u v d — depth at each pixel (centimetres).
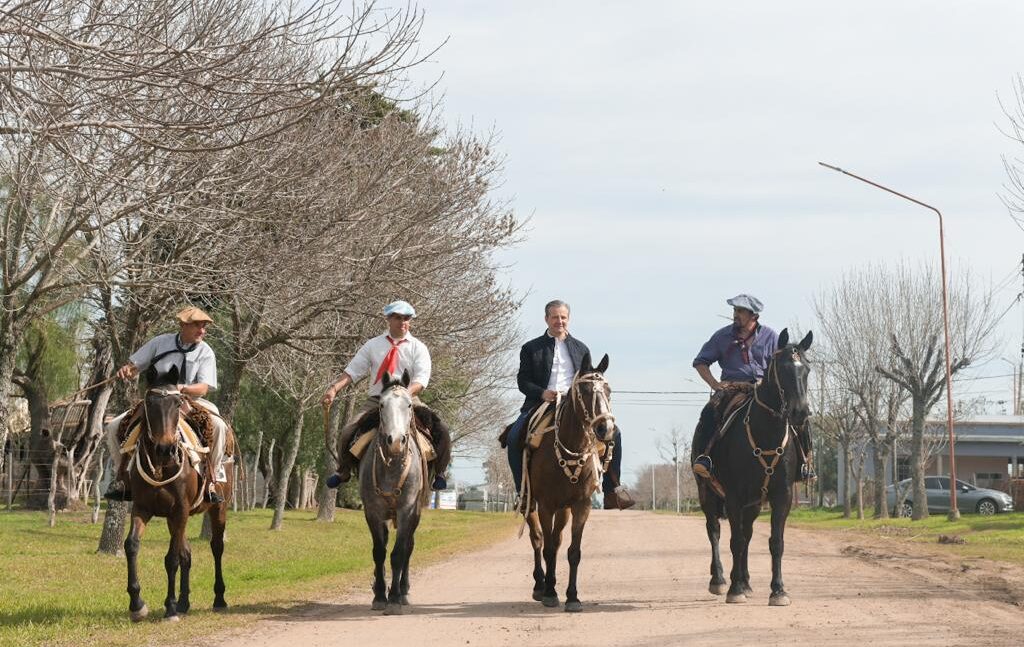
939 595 1349
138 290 1689
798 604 1245
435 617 1171
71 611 1212
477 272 2628
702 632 1025
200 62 1084
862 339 4722
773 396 1232
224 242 1653
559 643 978
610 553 2247
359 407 3606
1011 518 3538
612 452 1320
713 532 1372
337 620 1152
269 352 2491
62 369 3756
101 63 1005
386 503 1205
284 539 2589
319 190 1692
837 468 7862
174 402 1100
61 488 3638
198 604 1316
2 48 948
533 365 1302
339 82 1131
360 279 2011
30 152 1093
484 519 5003
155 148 1090
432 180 2139
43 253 1719
